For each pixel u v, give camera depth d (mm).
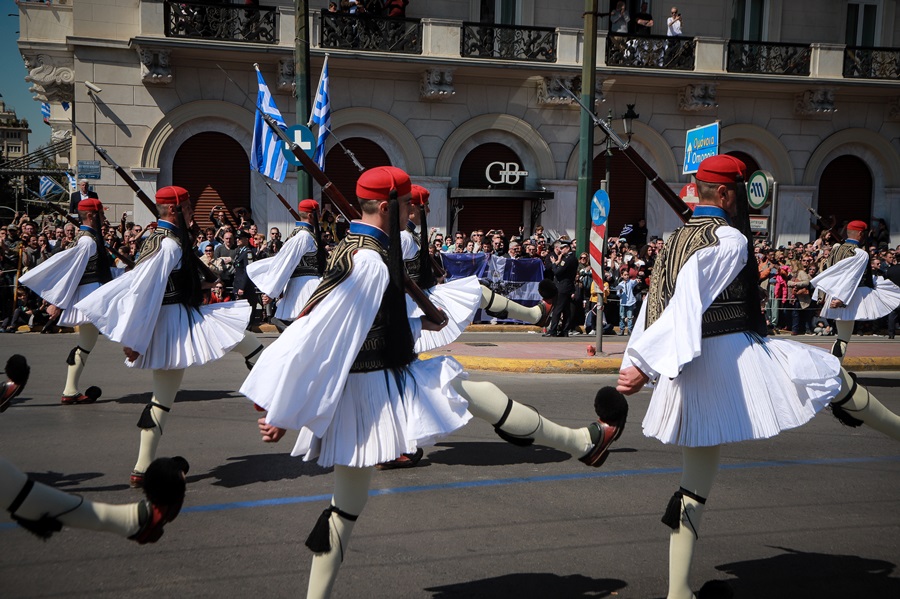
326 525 3156
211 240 15398
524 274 16406
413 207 6922
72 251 7797
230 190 19484
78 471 5723
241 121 19297
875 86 22453
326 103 13344
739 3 23172
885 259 18969
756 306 3535
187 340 5316
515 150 21297
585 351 12133
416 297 3416
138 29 18562
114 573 3943
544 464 6129
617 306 16312
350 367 3170
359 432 3146
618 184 22062
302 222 9234
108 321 5180
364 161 20359
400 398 3232
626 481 5672
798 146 22922
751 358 3424
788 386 3441
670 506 3426
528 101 21125
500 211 21406
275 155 12570
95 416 7555
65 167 29844
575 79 20750
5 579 3850
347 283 3133
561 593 3764
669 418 3479
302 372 3055
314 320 3074
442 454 6422
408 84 20328
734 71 22031
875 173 23562
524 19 21422
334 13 19328
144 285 5160
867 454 6574
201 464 5973
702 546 4438
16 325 14281
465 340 14000
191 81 18938
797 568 4113
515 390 9398
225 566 4043
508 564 4121
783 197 22875
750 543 4492
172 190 5434
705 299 3359
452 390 3268
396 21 19797
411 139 20391
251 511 4914
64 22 19641
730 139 22531
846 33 23719
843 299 9453
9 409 7836
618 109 21766
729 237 3404
